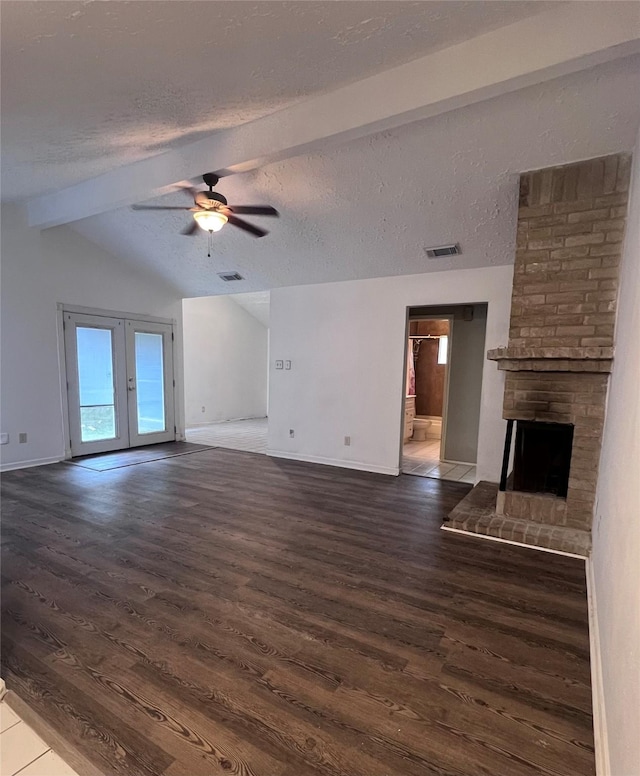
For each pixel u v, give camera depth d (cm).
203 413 916
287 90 238
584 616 213
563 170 288
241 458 570
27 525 323
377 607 219
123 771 129
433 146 285
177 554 277
